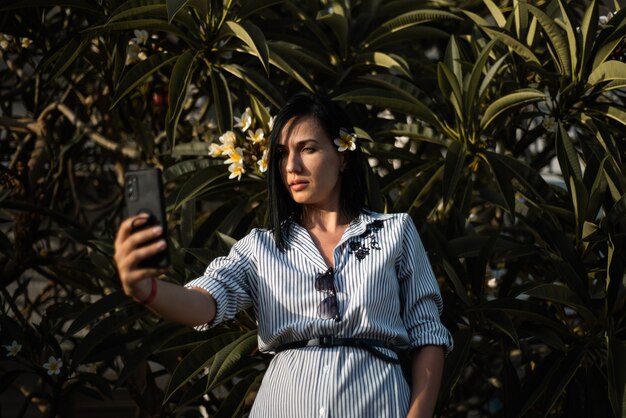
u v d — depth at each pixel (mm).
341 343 1613
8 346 2625
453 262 2299
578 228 2359
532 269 2840
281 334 1646
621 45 2625
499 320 2230
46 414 3273
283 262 1683
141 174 1430
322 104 1730
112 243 2555
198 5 2449
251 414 1695
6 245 2740
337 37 2801
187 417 2906
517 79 2695
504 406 2346
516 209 2488
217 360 2189
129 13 2402
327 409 1570
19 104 4676
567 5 2748
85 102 3484
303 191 1692
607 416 2238
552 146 3055
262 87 2564
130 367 2328
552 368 2229
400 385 1630
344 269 1659
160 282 1520
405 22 2736
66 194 3996
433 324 1693
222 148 2387
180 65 2482
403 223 1728
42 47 3094
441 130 2518
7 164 3680
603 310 2270
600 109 2541
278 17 3158
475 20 2568
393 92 2459
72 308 2734
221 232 2512
